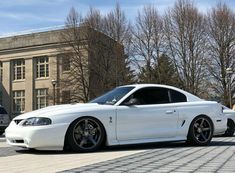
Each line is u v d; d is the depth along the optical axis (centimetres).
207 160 725
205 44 5462
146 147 980
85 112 880
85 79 5025
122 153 849
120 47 5000
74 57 5056
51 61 6050
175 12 5378
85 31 5034
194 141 1006
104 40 5019
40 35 6241
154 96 978
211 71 5575
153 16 5341
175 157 770
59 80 5331
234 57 5609
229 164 675
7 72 6544
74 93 5069
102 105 917
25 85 6378
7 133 917
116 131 910
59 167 666
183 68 5350
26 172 622
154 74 5291
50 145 853
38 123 855
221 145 1033
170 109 976
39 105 6231
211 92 5656
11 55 6519
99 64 4981
